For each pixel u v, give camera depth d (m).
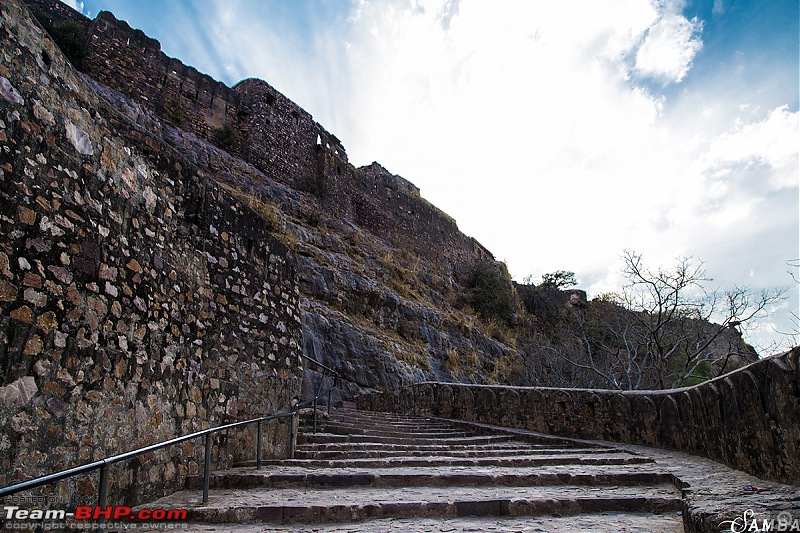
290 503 4.97
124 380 4.86
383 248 29.27
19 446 3.61
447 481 6.25
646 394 10.43
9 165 3.85
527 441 11.65
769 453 5.52
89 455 4.27
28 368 3.78
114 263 4.96
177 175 6.49
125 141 5.47
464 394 14.83
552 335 34.34
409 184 39.50
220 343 6.92
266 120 26.39
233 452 6.93
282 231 21.08
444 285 32.34
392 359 19.89
